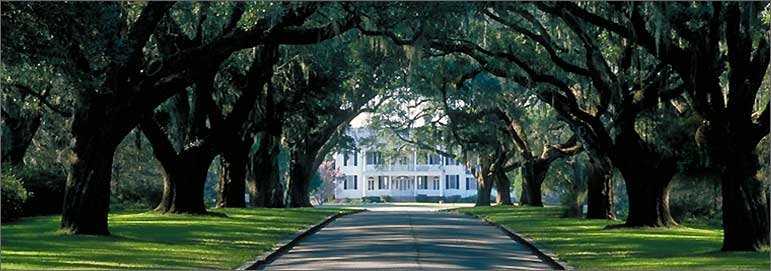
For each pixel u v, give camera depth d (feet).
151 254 86.28
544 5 115.75
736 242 92.89
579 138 156.56
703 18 91.81
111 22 75.31
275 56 149.18
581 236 123.85
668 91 132.05
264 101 177.78
